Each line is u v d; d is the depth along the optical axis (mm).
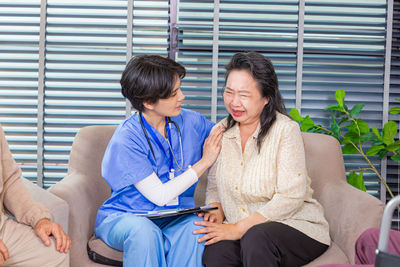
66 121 2471
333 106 2299
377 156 2473
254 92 1502
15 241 1372
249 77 1491
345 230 1538
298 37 2424
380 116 2484
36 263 1365
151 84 1496
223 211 1669
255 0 2434
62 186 1662
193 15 2447
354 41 2457
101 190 1929
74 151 1951
